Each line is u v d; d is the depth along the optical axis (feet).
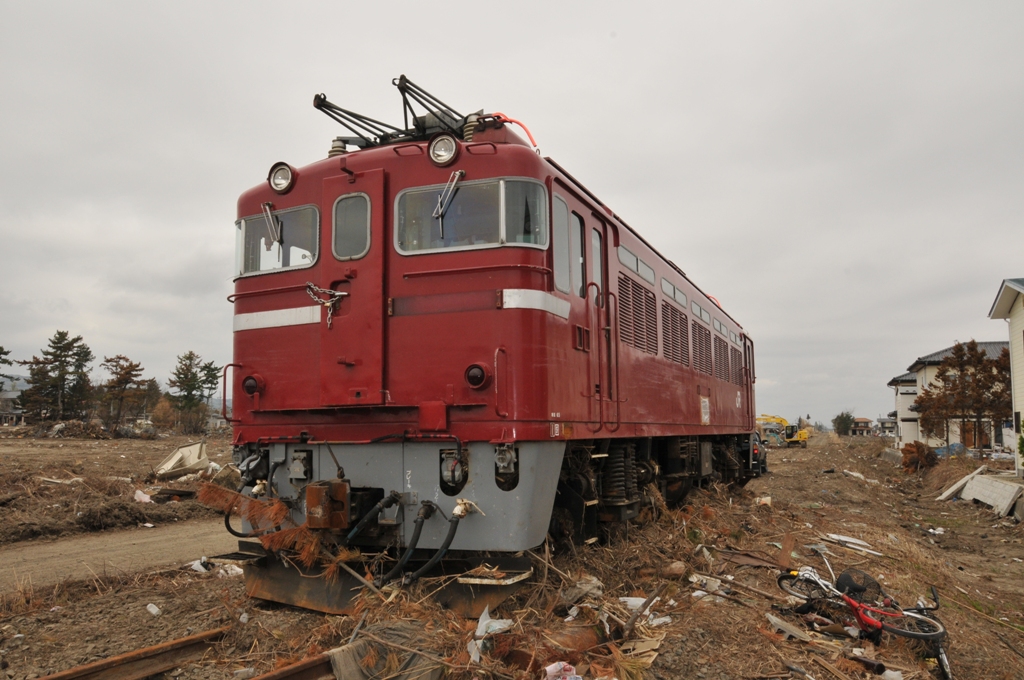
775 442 174.91
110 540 34.12
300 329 20.34
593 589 19.57
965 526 57.31
